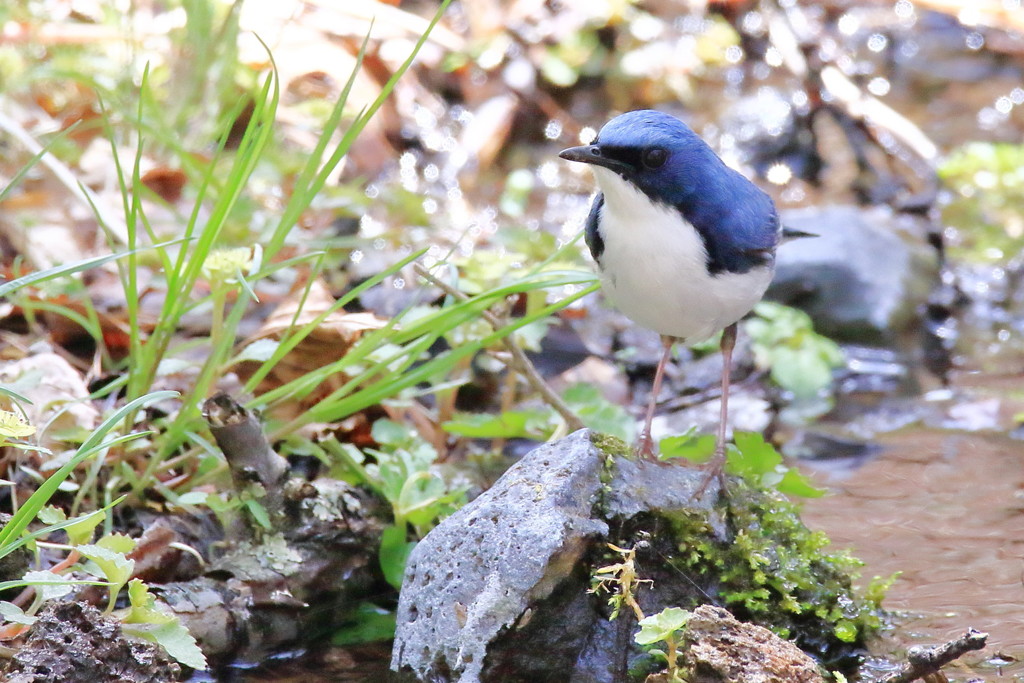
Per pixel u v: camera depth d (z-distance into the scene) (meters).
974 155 17.02
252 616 8.37
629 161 8.40
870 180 16.92
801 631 8.07
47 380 9.70
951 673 7.52
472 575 7.45
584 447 7.87
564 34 18.25
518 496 7.55
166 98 14.30
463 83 17.52
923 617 8.33
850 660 7.93
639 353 13.01
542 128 17.61
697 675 6.80
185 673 7.80
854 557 9.03
